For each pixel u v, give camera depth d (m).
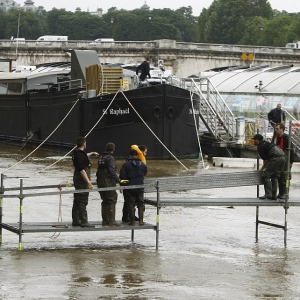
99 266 37.88
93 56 106.31
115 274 36.47
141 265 38.38
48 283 34.56
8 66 151.00
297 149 90.94
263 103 134.00
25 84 115.94
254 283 35.84
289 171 45.75
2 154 104.19
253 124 103.75
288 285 35.72
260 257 41.19
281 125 48.47
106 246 42.78
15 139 118.62
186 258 40.31
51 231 41.34
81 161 42.16
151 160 95.75
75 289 33.78
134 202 43.25
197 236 46.75
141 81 99.88
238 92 138.12
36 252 40.69
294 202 45.47
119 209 55.53
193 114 98.88
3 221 49.34
